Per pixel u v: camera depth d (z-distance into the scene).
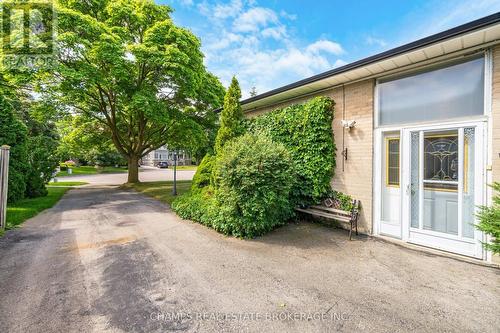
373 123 5.49
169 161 54.00
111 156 36.72
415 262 3.97
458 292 3.05
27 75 8.70
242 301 2.84
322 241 5.00
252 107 8.88
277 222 5.78
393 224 5.14
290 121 6.93
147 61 10.01
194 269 3.69
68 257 4.12
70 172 28.64
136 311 2.63
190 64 11.18
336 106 6.25
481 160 4.04
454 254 4.28
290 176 5.48
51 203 9.09
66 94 10.73
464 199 4.25
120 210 8.09
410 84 4.98
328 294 3.00
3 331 2.29
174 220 6.70
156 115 11.05
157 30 10.45
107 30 9.69
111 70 9.98
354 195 5.79
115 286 3.16
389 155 5.30
